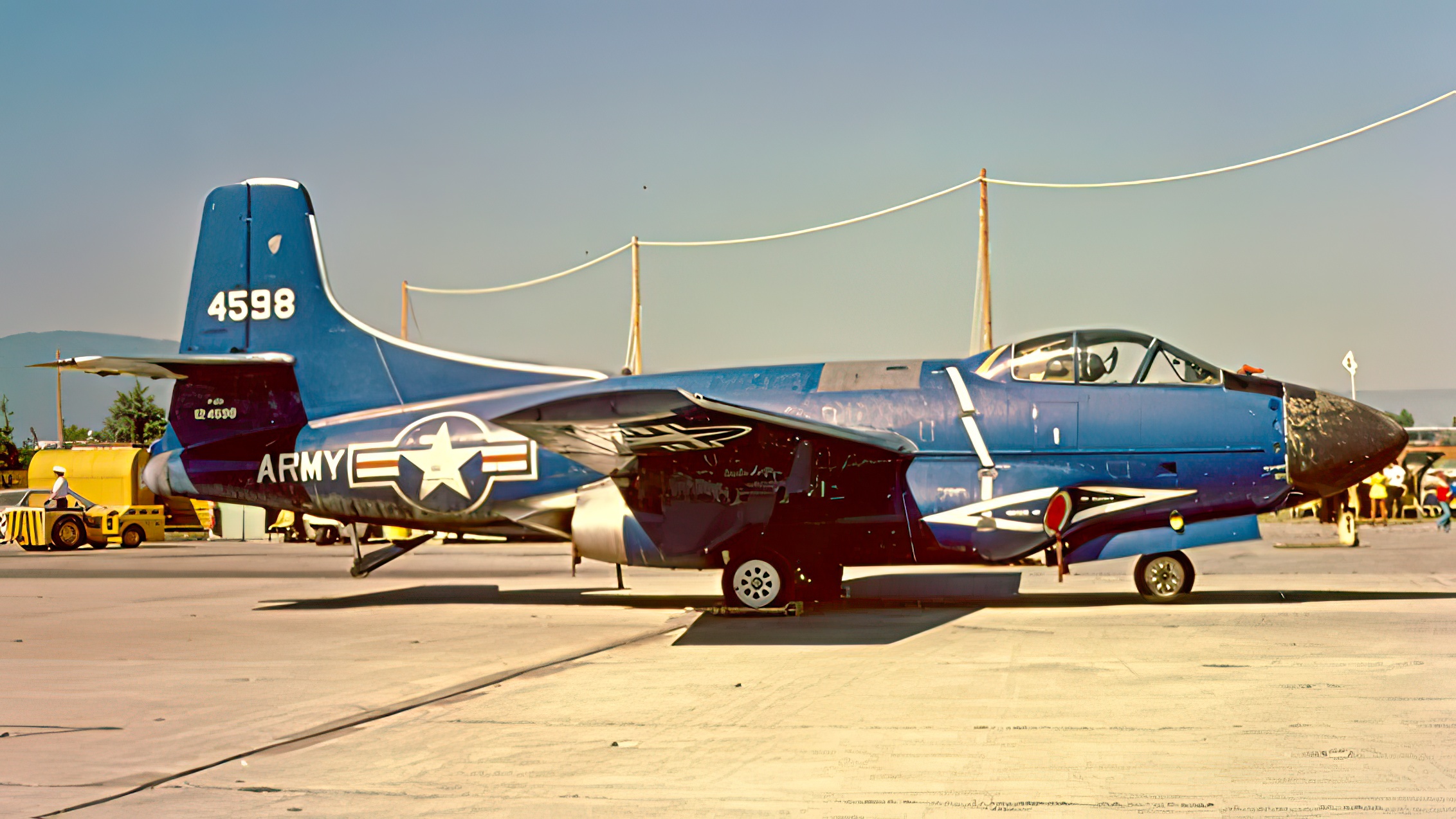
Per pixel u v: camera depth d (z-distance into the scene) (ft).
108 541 96.07
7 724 22.39
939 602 43.57
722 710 22.45
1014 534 40.16
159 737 21.02
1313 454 39.91
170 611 44.42
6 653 32.48
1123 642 30.68
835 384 43.29
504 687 25.71
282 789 17.16
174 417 48.37
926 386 42.42
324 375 47.67
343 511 47.01
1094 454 40.63
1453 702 21.89
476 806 15.99
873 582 53.52
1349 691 23.08
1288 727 19.93
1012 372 42.01
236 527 107.45
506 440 44.75
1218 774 16.94
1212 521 41.24
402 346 47.44
